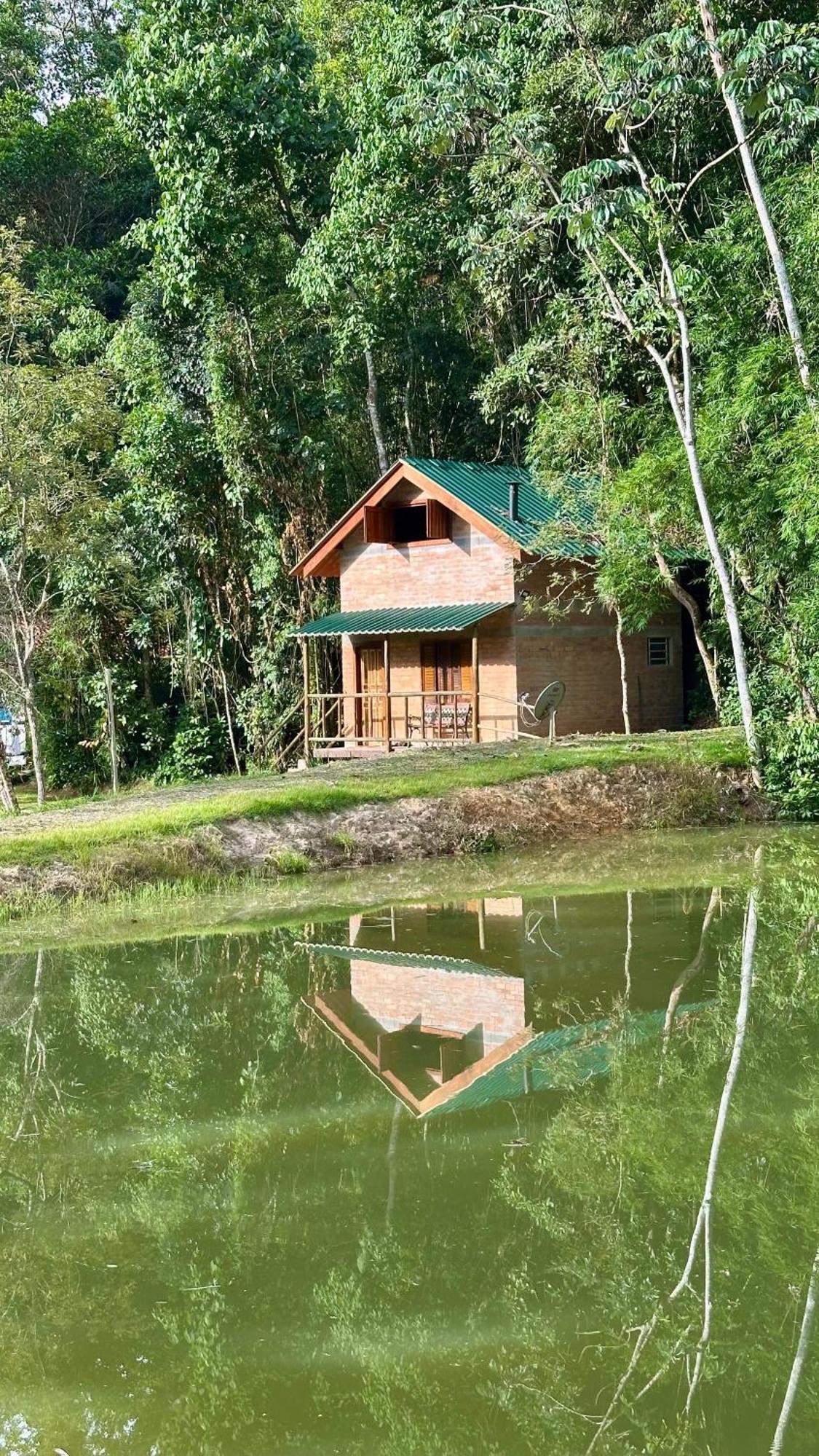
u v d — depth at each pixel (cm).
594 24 2647
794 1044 993
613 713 3102
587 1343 580
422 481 2956
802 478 2098
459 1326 598
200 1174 775
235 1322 608
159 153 3403
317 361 3512
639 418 2753
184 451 3547
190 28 3419
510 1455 498
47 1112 896
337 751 3062
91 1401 543
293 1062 998
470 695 2798
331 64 3988
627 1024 1056
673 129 2803
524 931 1433
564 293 3080
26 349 3241
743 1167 758
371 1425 521
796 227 2303
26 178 4934
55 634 3681
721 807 2262
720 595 2594
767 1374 555
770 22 2016
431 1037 1062
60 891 1694
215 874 1822
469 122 2858
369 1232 691
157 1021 1133
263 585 3503
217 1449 508
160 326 3619
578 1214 704
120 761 3881
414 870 1894
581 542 2780
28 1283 648
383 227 3262
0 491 3114
